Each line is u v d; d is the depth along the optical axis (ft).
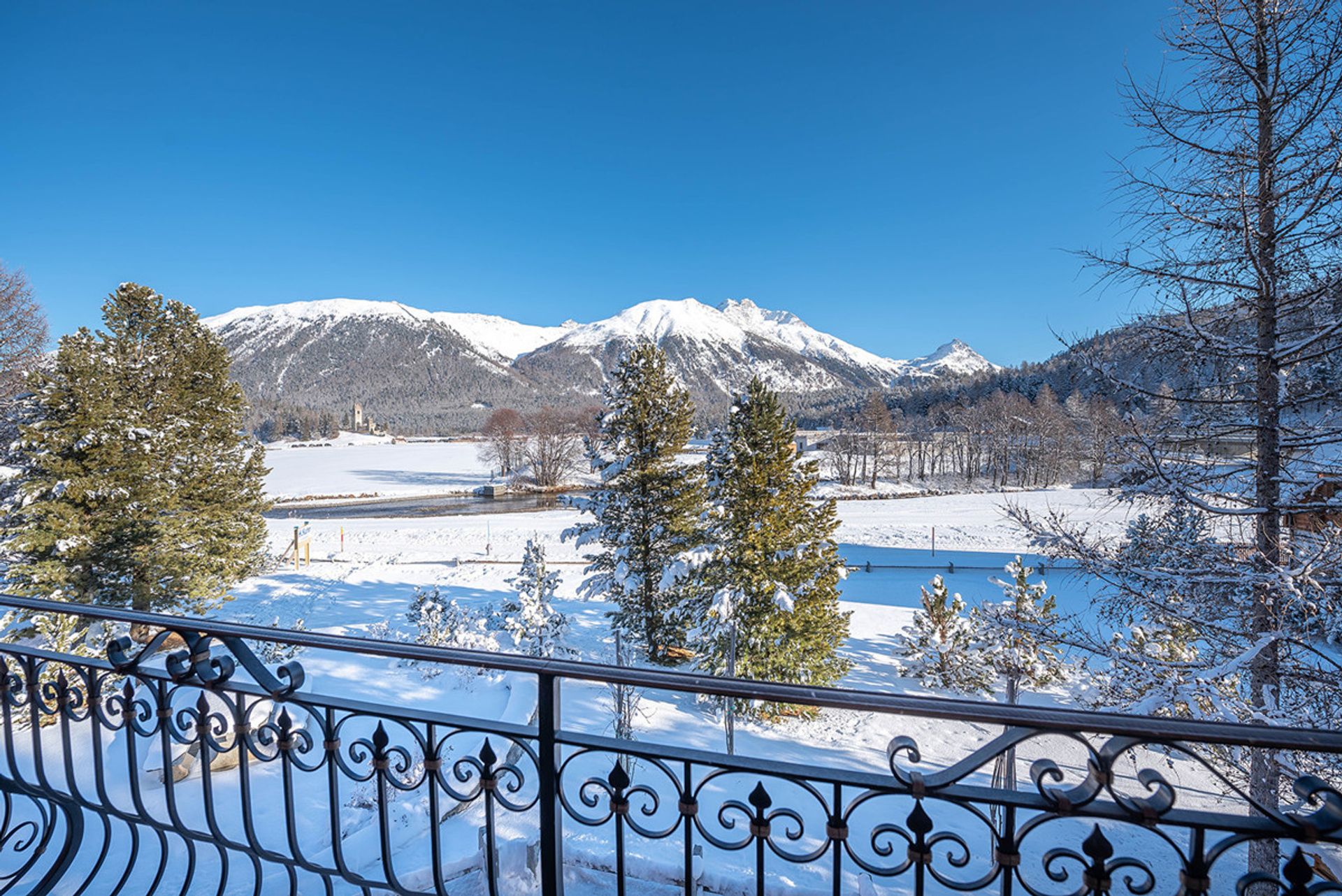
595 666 5.90
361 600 71.72
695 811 6.02
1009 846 5.13
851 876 23.65
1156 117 19.79
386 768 7.14
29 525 46.60
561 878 6.54
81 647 38.09
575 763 32.04
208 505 63.98
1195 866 4.75
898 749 5.42
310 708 7.20
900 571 87.45
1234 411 20.65
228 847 7.73
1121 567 21.44
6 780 8.96
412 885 14.05
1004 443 173.78
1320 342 18.76
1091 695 48.83
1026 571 50.39
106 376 53.42
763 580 44.86
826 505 47.42
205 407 68.54
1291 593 18.17
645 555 54.60
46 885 8.27
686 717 44.70
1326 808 4.54
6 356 64.95
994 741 5.07
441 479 212.84
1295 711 19.36
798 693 5.25
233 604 67.97
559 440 203.82
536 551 52.95
